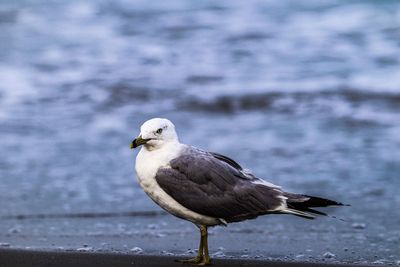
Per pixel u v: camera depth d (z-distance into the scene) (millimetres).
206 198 8242
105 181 13633
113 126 17453
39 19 26672
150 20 26109
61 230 10680
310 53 22797
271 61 22266
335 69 21391
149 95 19641
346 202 12383
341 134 16766
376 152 15398
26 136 16641
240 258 9055
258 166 14562
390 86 19875
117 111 18641
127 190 13055
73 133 16891
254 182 8406
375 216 11594
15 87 19984
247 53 23016
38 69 21453
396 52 22422
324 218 11492
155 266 8453
